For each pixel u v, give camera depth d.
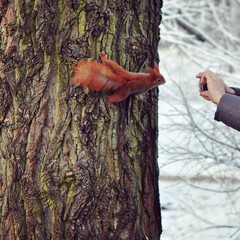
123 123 2.71
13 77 2.62
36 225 2.62
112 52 2.69
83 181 2.60
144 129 2.81
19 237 2.64
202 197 7.63
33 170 2.61
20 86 2.62
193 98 6.89
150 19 2.86
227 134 6.54
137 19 2.79
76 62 2.61
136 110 2.77
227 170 6.47
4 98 2.63
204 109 6.71
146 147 2.83
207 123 6.94
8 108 2.64
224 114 2.61
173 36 8.09
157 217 2.94
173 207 7.66
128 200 2.73
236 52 8.05
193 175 6.56
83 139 2.62
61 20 2.62
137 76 2.60
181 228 7.53
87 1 2.63
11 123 2.63
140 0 2.79
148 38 2.85
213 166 6.54
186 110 6.49
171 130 6.34
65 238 2.62
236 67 7.43
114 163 2.68
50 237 2.62
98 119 2.64
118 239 2.70
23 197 2.62
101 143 2.65
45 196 2.61
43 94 2.62
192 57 7.57
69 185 2.60
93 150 2.63
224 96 2.63
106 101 2.64
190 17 8.16
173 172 7.39
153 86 2.64
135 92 2.64
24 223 2.64
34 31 2.61
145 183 2.84
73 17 2.62
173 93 6.61
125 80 2.59
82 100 2.61
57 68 2.62
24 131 2.62
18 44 2.62
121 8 2.71
